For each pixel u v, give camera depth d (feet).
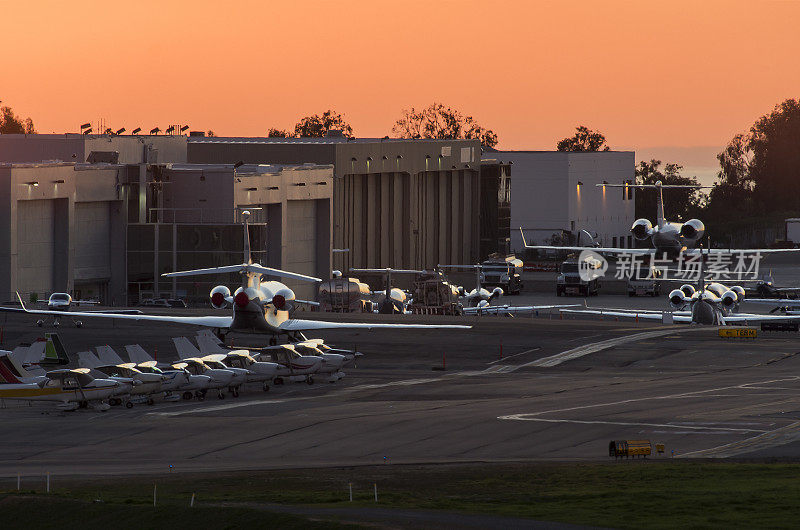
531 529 382.42
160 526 414.62
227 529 402.72
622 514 415.64
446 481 505.25
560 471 527.40
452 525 388.57
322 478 516.73
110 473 537.65
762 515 413.59
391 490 483.51
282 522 398.83
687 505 432.66
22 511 446.60
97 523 426.10
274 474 529.86
